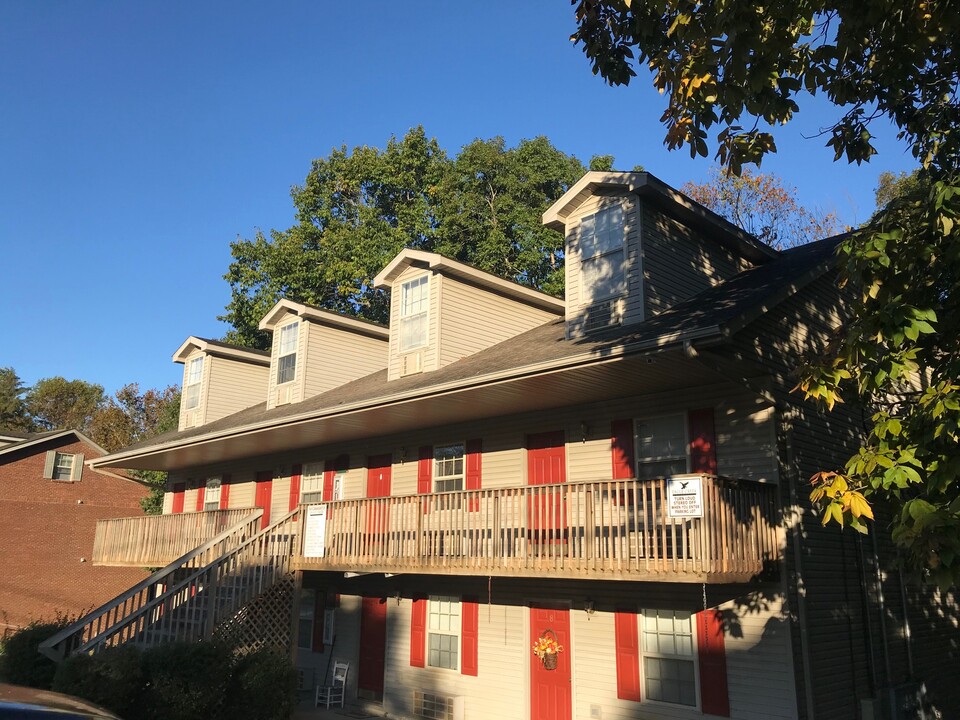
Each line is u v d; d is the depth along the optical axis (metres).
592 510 10.84
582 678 12.62
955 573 6.14
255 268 37.31
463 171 36.91
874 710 11.13
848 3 7.84
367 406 14.42
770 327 11.66
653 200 13.66
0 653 15.33
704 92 8.38
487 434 15.30
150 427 51.84
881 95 9.41
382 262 35.53
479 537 12.82
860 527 6.77
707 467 11.89
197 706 10.53
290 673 11.76
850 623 11.48
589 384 12.20
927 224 7.41
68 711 3.60
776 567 10.67
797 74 8.95
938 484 6.46
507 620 13.90
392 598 16.19
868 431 13.45
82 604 30.55
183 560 14.23
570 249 14.45
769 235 34.41
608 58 9.45
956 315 7.51
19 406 63.22
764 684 10.53
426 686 14.97
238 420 20.69
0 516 29.34
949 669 13.77
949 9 8.01
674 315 12.44
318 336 20.64
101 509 32.06
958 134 9.31
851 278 7.72
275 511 20.08
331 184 38.44
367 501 14.08
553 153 37.41
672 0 8.30
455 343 16.83
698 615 11.41
